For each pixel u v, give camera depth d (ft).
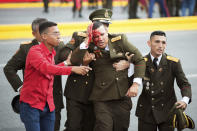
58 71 28.73
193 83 59.62
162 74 33.06
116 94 32.24
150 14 110.73
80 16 123.34
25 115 29.58
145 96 33.65
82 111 33.81
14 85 33.32
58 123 35.29
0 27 91.76
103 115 31.94
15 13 138.51
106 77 32.32
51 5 164.45
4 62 69.51
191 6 117.70
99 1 169.89
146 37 93.20
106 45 32.32
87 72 32.78
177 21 105.29
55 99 34.65
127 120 33.30
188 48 83.10
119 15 128.16
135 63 32.35
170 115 32.01
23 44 33.60
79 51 31.55
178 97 53.21
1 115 46.60
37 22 33.01
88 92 33.30
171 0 114.01
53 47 32.68
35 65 28.73
